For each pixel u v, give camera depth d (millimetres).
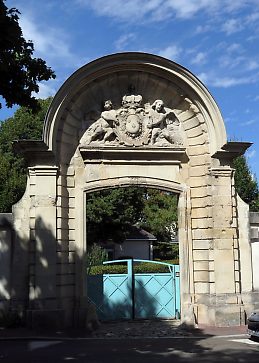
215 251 17844
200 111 18531
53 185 17406
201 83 18156
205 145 18594
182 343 14180
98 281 19328
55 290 16797
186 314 17297
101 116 18391
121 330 16703
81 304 17250
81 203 17938
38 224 17078
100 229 39750
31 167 17516
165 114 18797
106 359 11711
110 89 18688
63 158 17906
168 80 18594
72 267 17594
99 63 17797
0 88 11078
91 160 18125
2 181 34906
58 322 16609
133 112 18547
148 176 18406
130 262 19781
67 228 17734
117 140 18297
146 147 18297
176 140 18781
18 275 17109
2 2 10109
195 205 18516
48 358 11852
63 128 17953
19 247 17281
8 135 39250
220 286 17641
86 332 16172
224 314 17359
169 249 52906
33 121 39562
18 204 17531
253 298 18109
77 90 17938
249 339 14789
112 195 38156
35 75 11242
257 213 18969
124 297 19469
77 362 11336
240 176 38000
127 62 18000
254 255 18766
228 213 18203
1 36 10039
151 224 49000
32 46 11055
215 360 11578
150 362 11328
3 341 14570
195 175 18625
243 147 18219
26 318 16625
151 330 16719
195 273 18172
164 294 19828
